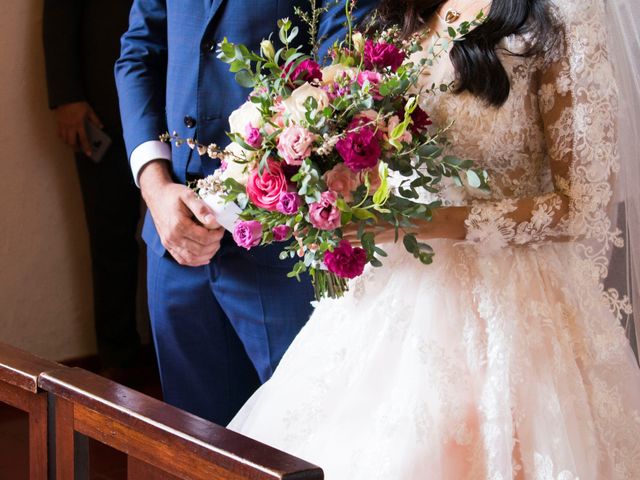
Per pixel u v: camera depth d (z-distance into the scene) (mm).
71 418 1703
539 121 2049
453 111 2035
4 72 4098
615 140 1983
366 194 1803
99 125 4102
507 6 2000
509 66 2006
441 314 2010
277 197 1828
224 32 2445
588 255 2029
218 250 2543
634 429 2037
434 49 2107
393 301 2072
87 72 4078
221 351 2695
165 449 1506
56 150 4277
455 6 2145
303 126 1821
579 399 1968
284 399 2121
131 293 4359
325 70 1976
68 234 4359
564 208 1993
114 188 4184
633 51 2055
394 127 1838
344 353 2104
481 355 1969
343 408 2018
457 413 1903
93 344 4504
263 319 2541
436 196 2088
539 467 1878
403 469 1854
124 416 1560
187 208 2385
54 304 4355
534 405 1922
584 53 1941
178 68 2529
